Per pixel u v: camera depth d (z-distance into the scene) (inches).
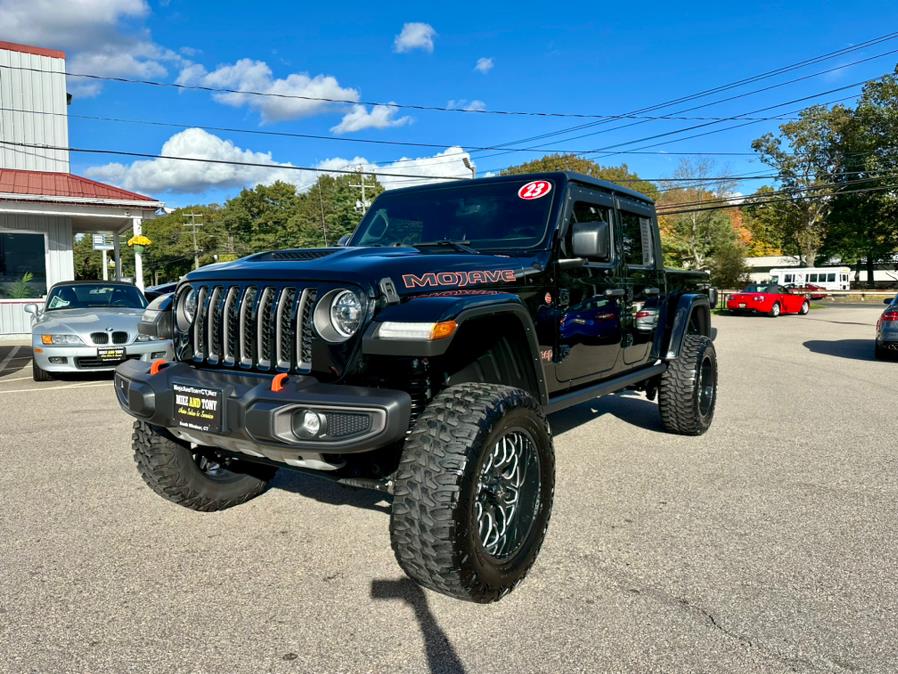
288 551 126.8
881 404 280.1
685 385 206.2
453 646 93.7
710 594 108.5
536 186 155.3
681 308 210.1
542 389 124.0
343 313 102.5
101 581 114.3
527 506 111.2
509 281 127.7
